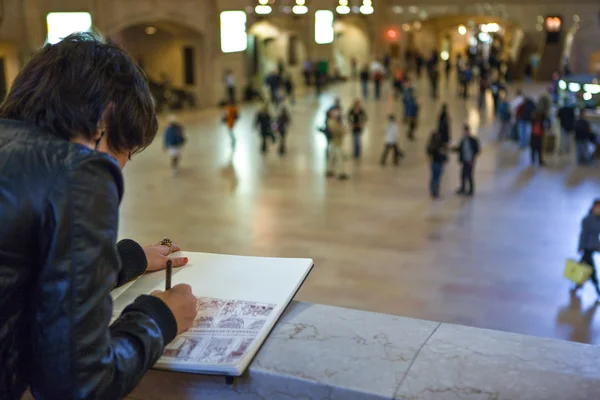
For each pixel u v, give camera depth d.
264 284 1.83
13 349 1.21
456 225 13.01
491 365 1.54
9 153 1.21
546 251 11.59
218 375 1.51
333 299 9.69
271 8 32.28
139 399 1.64
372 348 1.61
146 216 13.64
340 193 15.41
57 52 1.35
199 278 1.87
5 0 20.97
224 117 19.30
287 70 35.84
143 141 1.44
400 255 11.42
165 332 1.43
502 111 21.11
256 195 15.27
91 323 1.20
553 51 36.91
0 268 1.15
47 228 1.18
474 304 9.52
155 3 25.81
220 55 29.50
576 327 8.84
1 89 21.42
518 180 16.36
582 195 15.05
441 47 46.00
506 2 37.44
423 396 1.42
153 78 29.67
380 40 40.75
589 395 1.42
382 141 21.42
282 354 1.57
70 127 1.32
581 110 18.31
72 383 1.19
